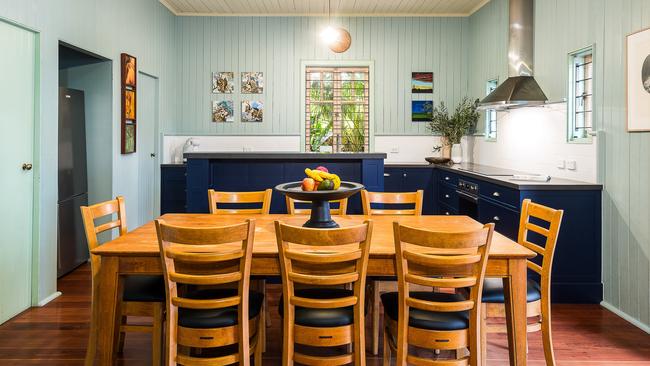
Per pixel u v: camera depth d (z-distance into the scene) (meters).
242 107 7.16
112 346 2.38
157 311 2.50
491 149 6.19
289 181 4.73
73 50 4.64
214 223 2.99
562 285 3.89
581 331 3.31
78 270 4.73
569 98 4.29
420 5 6.71
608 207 3.77
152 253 2.29
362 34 7.13
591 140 3.97
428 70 7.17
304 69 7.14
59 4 3.93
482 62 6.54
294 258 2.14
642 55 3.29
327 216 2.72
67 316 3.50
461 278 2.20
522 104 4.61
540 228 2.67
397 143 7.22
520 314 2.30
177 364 2.53
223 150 7.20
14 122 3.43
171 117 6.93
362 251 2.18
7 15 3.26
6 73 3.33
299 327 2.23
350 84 7.23
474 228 2.83
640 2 3.33
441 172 6.38
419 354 2.96
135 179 5.72
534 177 4.45
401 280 2.19
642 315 3.39
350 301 2.19
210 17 7.10
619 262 3.65
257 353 2.44
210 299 2.26
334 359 2.22
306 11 6.98
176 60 7.10
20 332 3.21
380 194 3.40
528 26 4.95
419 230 2.10
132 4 5.49
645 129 3.29
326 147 7.26
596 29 3.86
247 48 7.12
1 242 3.31
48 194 3.81
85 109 4.95
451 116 7.18
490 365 2.80
